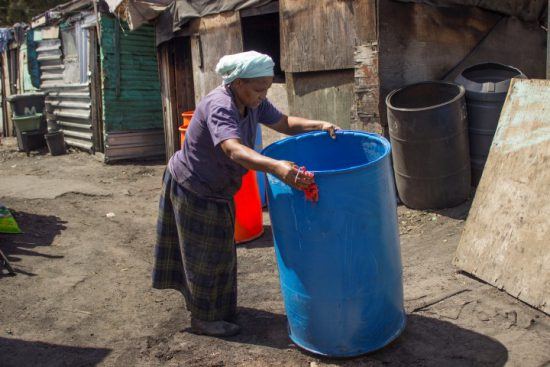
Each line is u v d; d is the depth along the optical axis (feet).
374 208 8.73
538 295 10.34
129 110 32.27
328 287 8.91
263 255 15.05
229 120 8.84
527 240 10.83
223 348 10.16
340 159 10.36
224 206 9.98
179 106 28.66
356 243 8.70
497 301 10.82
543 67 20.06
